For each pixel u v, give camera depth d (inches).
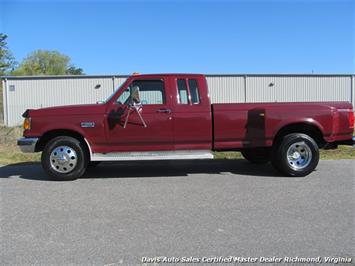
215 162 437.1
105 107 338.6
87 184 321.7
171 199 268.1
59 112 337.7
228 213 233.3
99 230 205.2
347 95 1499.8
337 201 259.9
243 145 345.7
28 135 337.1
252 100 1457.9
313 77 1480.1
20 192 293.9
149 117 338.0
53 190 299.9
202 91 343.3
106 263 164.2
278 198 268.8
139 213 235.1
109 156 340.2
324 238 190.5
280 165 345.1
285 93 1473.9
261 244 183.2
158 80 342.3
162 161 446.3
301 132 360.2
